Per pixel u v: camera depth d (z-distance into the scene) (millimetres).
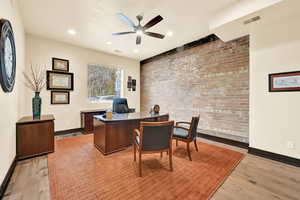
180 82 4375
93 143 3135
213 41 3521
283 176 1890
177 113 4484
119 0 2213
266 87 2469
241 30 2643
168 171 1996
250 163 2252
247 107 2953
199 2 2248
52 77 3750
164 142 1976
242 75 3023
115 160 2322
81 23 2930
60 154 2535
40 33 3387
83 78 4363
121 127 2768
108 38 3691
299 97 2141
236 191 1585
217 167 2119
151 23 2359
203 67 3744
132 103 5809
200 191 1577
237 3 2219
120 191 1557
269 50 2424
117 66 5266
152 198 1453
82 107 4340
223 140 3334
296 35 2152
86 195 1487
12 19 1999
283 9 1958
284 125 2283
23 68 3039
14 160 2074
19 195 1489
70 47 4086
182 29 3188
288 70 2230
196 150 2756
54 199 1426
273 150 2391
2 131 1581
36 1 2232
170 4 2301
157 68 5211
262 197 1492
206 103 3693
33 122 2412
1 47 1495
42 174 1883
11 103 1977
